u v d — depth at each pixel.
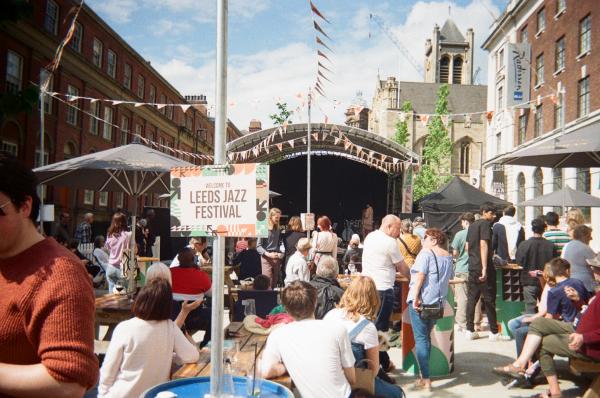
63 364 1.46
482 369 6.46
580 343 4.64
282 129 21.66
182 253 6.27
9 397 1.50
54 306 1.53
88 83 26.39
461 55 71.50
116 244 9.22
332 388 3.33
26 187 1.66
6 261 1.63
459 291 9.05
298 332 3.46
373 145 24.91
